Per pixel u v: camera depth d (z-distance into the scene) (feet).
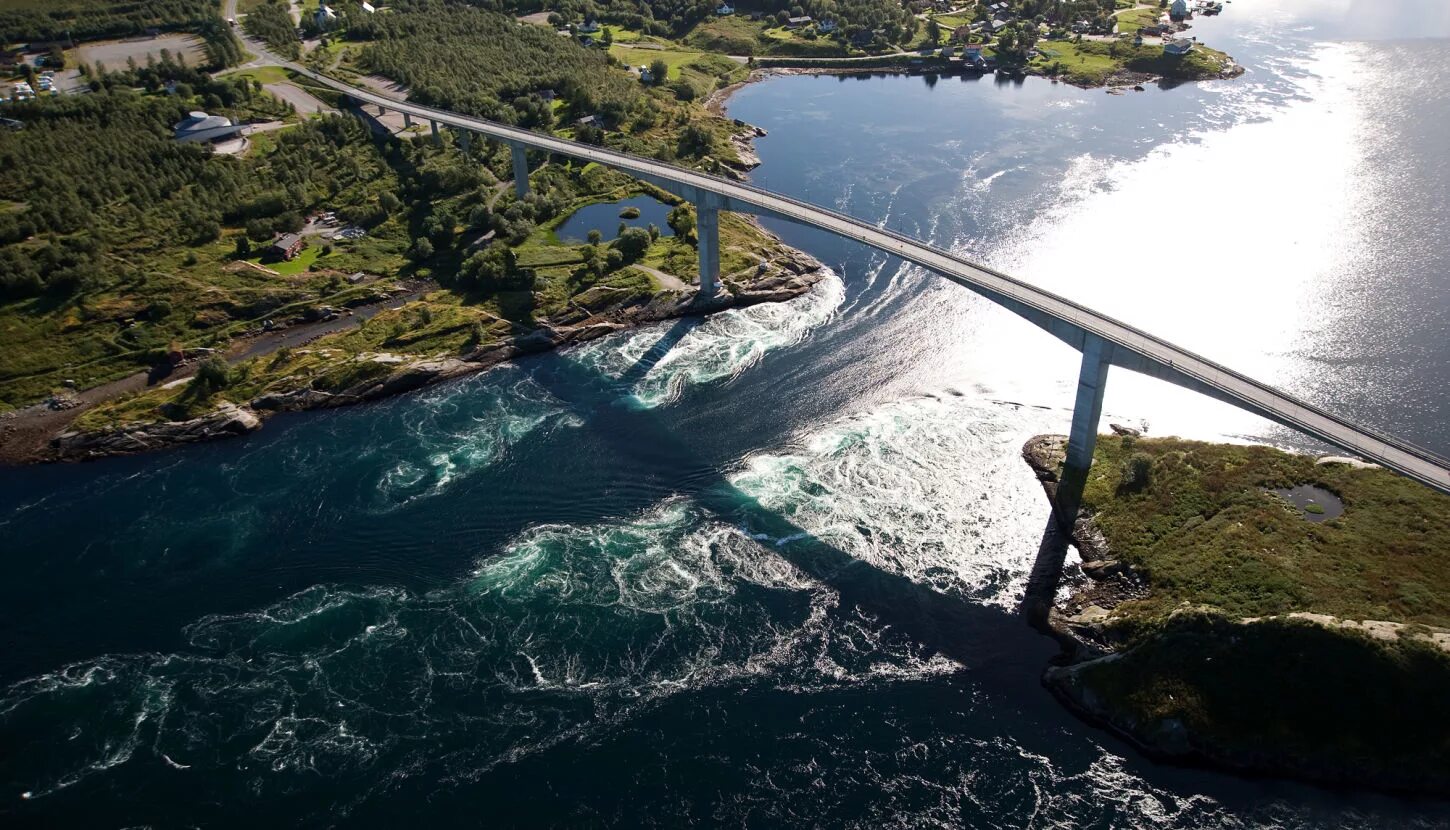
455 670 340.39
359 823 289.53
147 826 290.56
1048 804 289.74
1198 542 367.86
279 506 424.87
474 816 290.56
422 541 401.29
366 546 399.85
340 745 314.55
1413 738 288.71
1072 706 319.47
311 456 458.09
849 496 419.54
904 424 467.52
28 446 472.03
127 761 311.06
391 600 371.15
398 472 444.55
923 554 386.73
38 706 330.75
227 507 425.69
